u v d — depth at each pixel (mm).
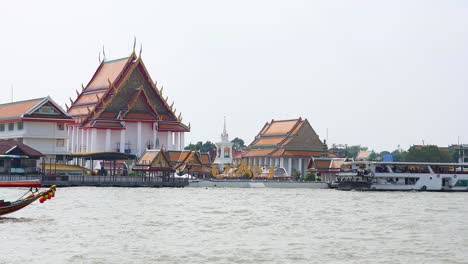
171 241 67625
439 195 163625
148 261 57469
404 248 66188
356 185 185500
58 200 109500
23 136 177375
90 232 71812
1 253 59375
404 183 186750
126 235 70625
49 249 61531
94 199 113625
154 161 178750
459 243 69562
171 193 141375
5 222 78375
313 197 142250
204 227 79125
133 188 161750
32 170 162000
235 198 131000
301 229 79125
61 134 180500
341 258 60406
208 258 59250
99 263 56094
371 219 91938
